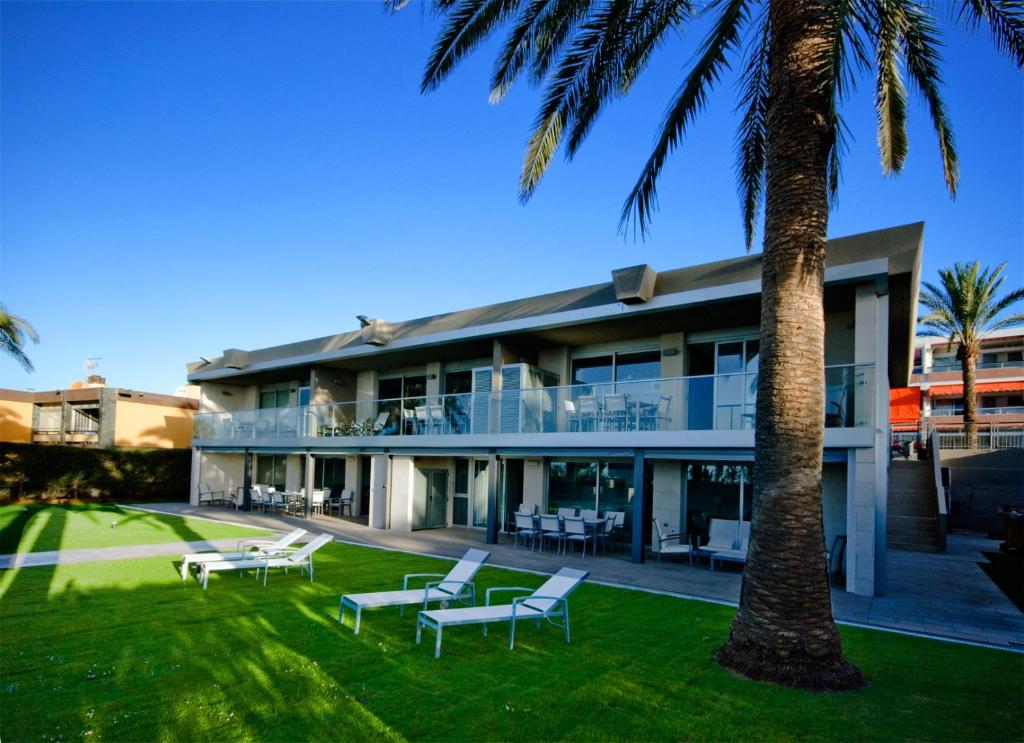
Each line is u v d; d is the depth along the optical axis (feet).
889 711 17.17
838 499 42.63
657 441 42.22
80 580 32.24
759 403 21.17
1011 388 129.29
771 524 20.11
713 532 43.27
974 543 62.23
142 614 25.75
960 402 145.38
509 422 52.75
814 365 20.53
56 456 83.20
